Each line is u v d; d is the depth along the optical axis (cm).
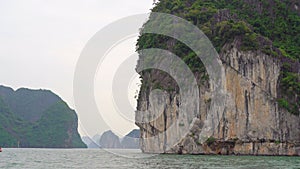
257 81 6869
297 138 6788
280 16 8312
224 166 3900
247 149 6756
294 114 6844
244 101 6844
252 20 8094
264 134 6744
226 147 6881
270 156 6359
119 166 3994
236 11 8325
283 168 3684
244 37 6988
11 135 16188
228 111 6844
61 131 16838
